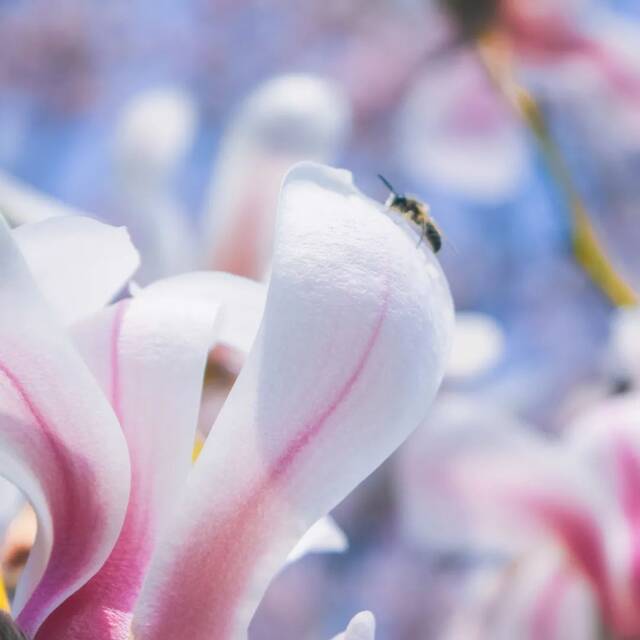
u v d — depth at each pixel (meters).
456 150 1.52
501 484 0.83
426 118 1.52
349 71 2.74
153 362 0.42
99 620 0.41
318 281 0.40
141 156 1.29
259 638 2.21
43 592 0.41
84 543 0.41
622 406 0.82
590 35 1.25
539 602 0.83
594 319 2.45
